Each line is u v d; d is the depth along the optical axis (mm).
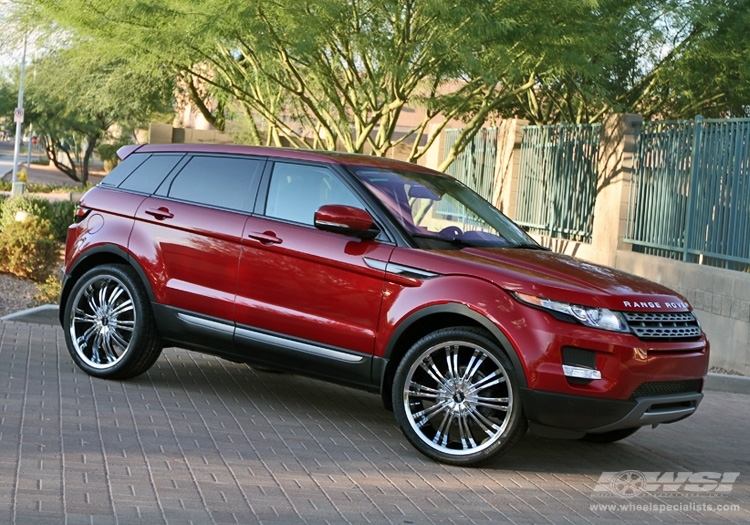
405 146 30109
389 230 6648
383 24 15094
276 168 7277
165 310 7426
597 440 7309
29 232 15000
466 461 6164
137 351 7609
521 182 18969
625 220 14625
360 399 8148
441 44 14102
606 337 5906
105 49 16500
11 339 9188
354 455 6270
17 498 4754
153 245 7535
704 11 16922
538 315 5965
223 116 29844
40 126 51500
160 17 15055
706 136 12625
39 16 16359
